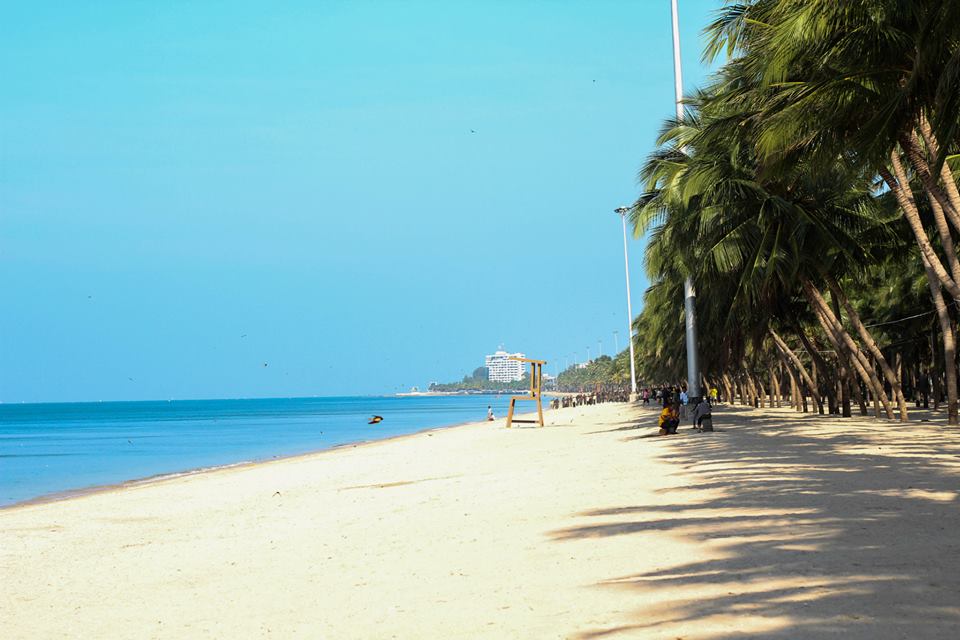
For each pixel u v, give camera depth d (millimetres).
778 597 6566
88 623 8344
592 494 14734
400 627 6934
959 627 5535
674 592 7070
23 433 91562
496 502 14961
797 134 19766
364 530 13203
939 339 50688
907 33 17641
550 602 7219
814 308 40375
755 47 22562
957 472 14656
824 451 20156
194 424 111000
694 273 35281
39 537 16047
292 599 8578
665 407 31547
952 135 16344
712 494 13383
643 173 35562
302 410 192125
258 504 19609
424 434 63156
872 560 7695
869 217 34719
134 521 17969
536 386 59406
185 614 8375
